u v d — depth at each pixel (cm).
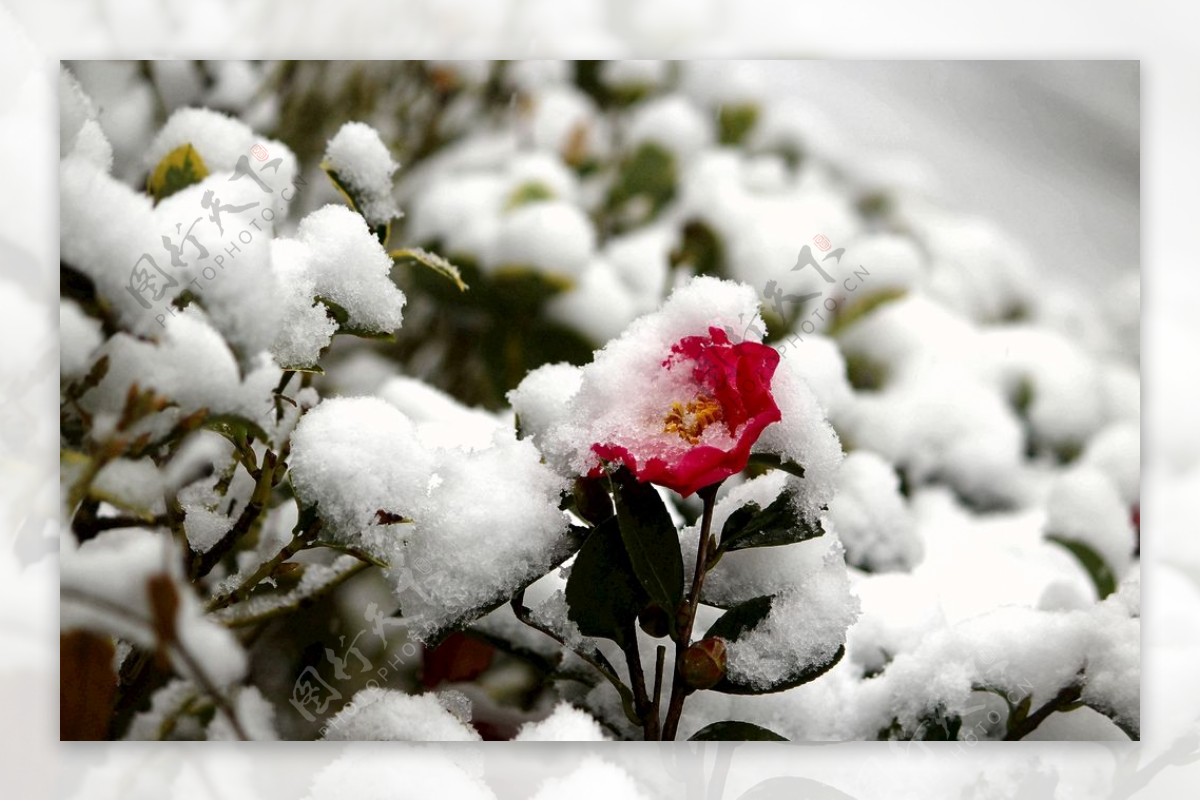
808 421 84
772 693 88
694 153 115
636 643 85
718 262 110
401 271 110
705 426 83
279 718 94
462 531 85
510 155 115
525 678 95
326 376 108
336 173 90
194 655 86
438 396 103
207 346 82
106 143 90
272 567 86
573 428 84
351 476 84
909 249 112
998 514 107
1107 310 115
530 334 108
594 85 116
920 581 99
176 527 87
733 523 85
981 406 108
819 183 117
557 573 90
